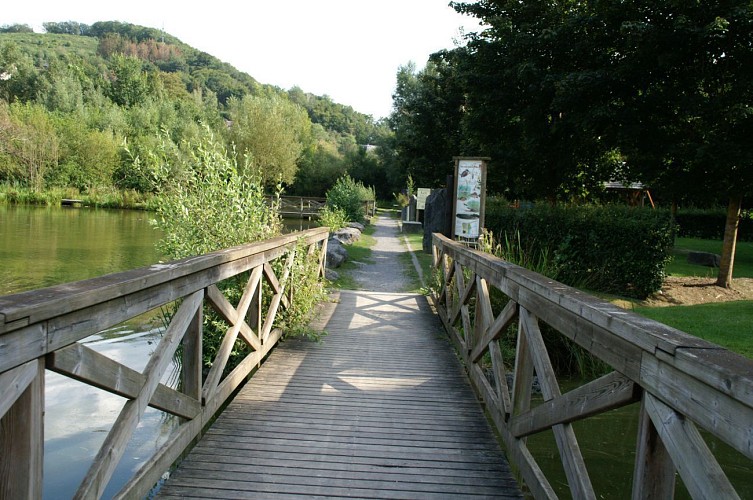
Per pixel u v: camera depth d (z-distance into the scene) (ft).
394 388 14.30
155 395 8.17
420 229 73.67
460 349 17.15
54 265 39.68
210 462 9.78
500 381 11.37
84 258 43.47
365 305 25.84
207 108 193.98
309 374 15.23
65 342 5.79
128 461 12.59
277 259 18.34
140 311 7.55
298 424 11.69
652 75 34.55
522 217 34.17
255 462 9.84
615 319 6.14
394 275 37.17
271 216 20.77
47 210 100.42
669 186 35.55
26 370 5.17
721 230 80.38
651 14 33.22
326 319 22.52
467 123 50.06
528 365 9.77
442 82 86.48
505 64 43.98
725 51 32.09
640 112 34.58
